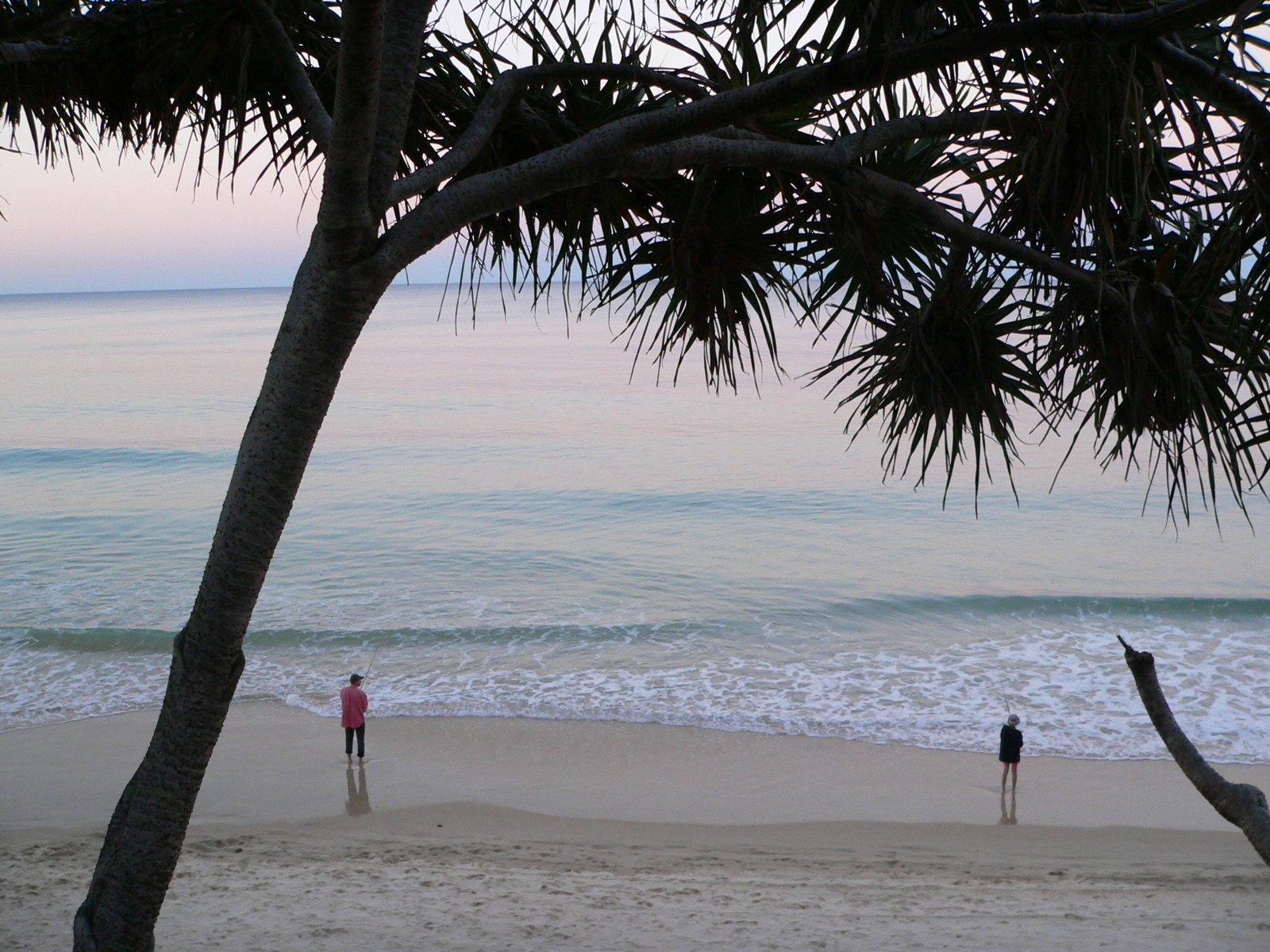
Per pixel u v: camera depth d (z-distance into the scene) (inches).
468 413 2118.6
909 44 74.0
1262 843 68.8
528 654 695.7
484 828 434.3
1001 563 956.6
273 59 104.1
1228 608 767.1
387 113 75.6
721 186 105.7
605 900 305.3
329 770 506.0
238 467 80.4
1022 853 407.5
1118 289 86.1
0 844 382.0
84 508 1227.9
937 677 643.5
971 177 93.0
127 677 637.3
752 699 609.0
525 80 96.7
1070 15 70.2
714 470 1445.6
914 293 101.1
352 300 76.4
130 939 88.0
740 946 254.4
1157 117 80.3
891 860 396.8
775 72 91.0
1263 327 77.5
